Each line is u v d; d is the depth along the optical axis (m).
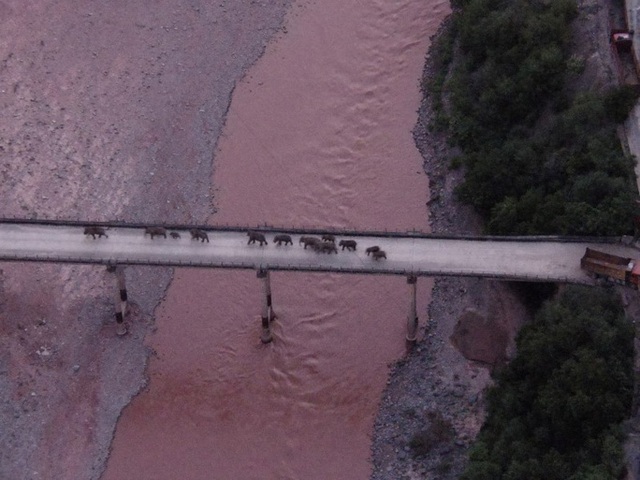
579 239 105.25
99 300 113.12
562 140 112.38
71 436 105.12
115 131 125.12
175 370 109.62
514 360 101.94
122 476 103.44
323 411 107.00
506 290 110.19
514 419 98.12
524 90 116.94
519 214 109.31
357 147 125.19
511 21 121.38
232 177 122.81
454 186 118.88
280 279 115.00
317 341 111.12
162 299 113.88
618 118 110.44
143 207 119.94
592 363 94.69
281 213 120.12
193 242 106.88
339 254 105.81
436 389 106.19
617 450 90.75
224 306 113.44
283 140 125.75
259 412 107.12
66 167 121.94
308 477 103.31
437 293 112.50
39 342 109.88
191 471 103.88
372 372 108.88
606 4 120.25
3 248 106.31
